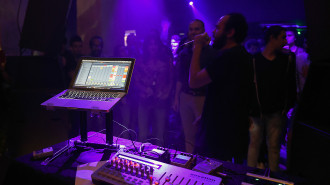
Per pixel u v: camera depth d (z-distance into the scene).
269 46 2.15
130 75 1.28
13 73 1.68
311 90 1.26
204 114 1.41
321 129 1.13
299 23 5.06
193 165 1.09
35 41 1.59
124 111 2.91
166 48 2.71
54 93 1.69
